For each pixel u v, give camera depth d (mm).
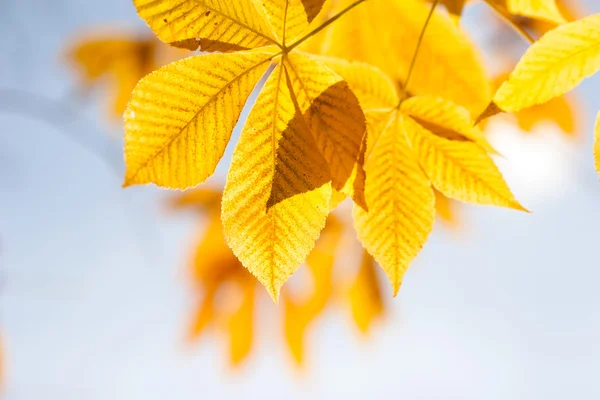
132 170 674
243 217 681
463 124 754
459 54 822
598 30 693
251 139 685
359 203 692
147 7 665
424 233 746
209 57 678
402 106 756
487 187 751
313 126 692
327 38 841
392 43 833
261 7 683
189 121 678
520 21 825
